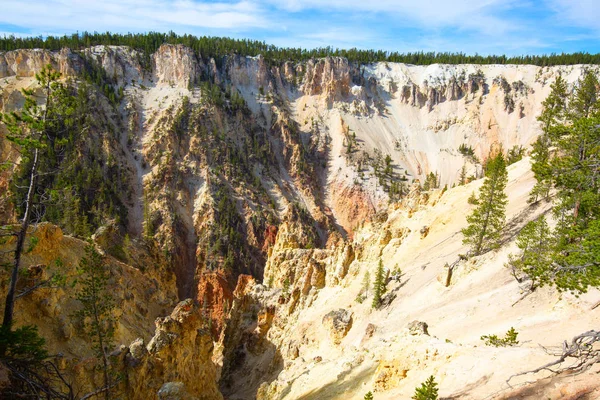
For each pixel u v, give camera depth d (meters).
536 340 30.52
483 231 59.66
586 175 26.33
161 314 62.50
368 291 73.69
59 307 38.09
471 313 46.12
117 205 150.62
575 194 32.28
